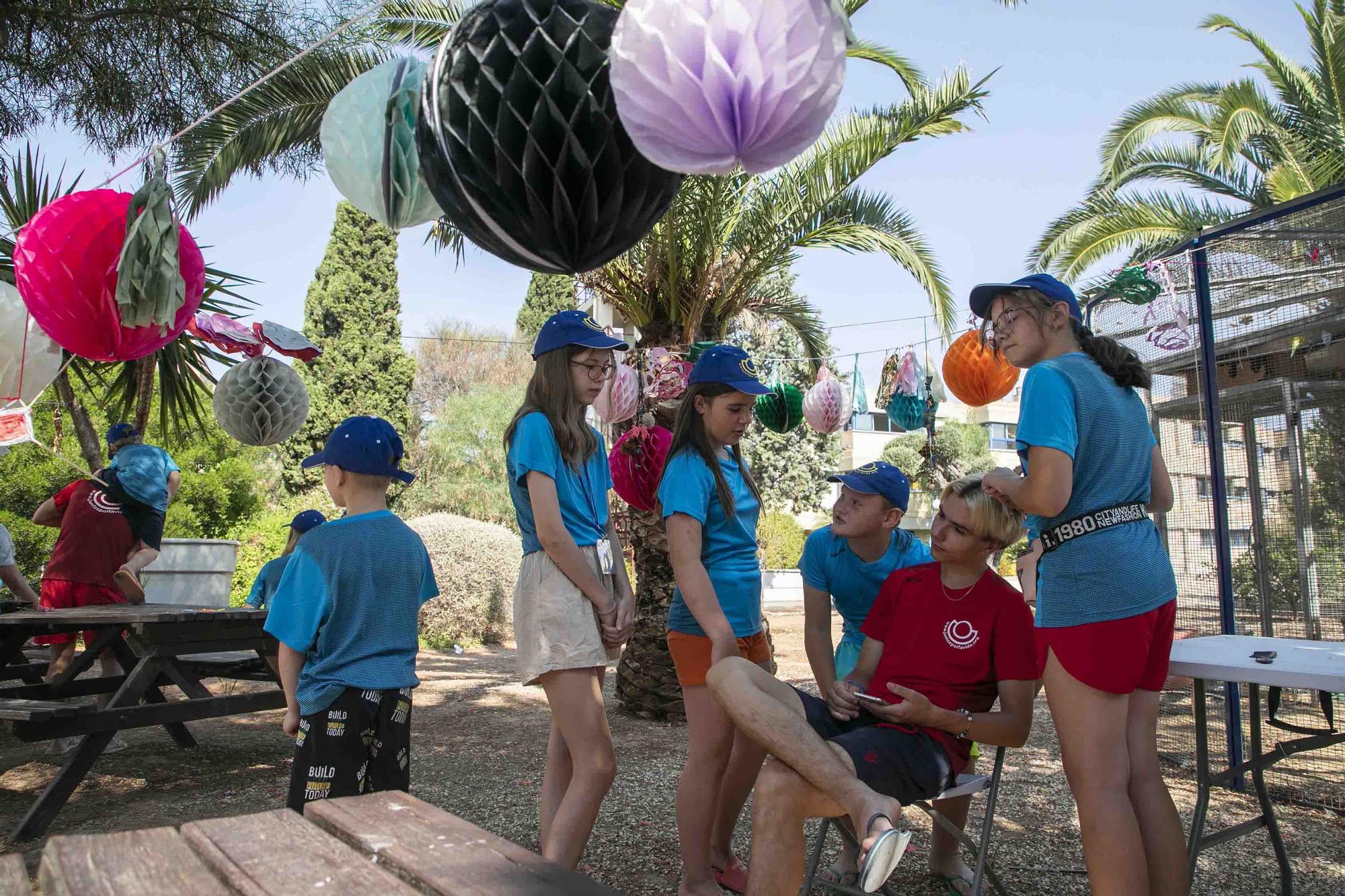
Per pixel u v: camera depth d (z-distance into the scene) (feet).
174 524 38.37
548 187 4.49
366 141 5.79
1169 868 7.66
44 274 6.86
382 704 9.36
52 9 20.92
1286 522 16.12
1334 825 12.74
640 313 25.43
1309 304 15.51
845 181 25.49
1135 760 7.86
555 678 8.89
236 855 4.11
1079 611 7.49
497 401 80.33
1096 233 40.63
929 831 12.48
